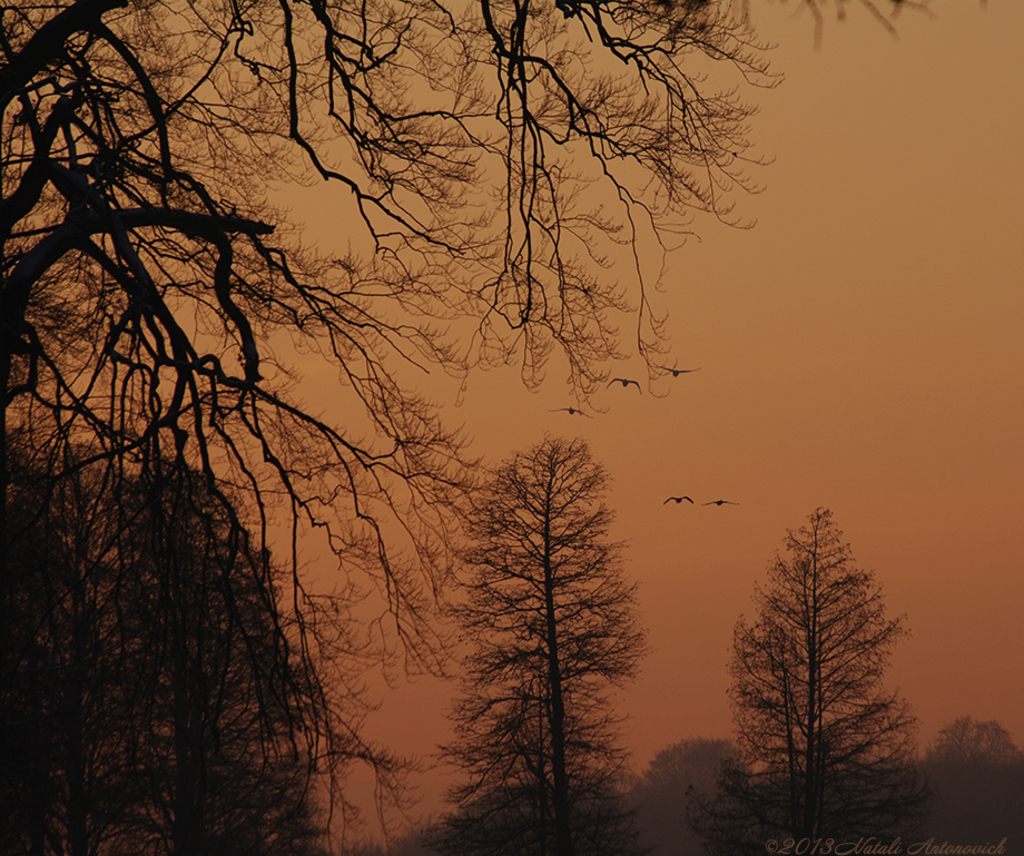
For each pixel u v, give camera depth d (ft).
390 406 29.30
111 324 22.81
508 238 27.84
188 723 48.80
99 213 23.57
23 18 26.84
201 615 23.82
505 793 87.35
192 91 25.36
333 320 29.14
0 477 23.67
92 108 26.27
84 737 31.78
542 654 88.79
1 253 24.63
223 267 25.85
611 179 29.09
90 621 25.32
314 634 26.61
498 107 26.73
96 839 51.85
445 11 29.25
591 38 28.14
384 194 29.63
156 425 23.02
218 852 58.18
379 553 28.04
